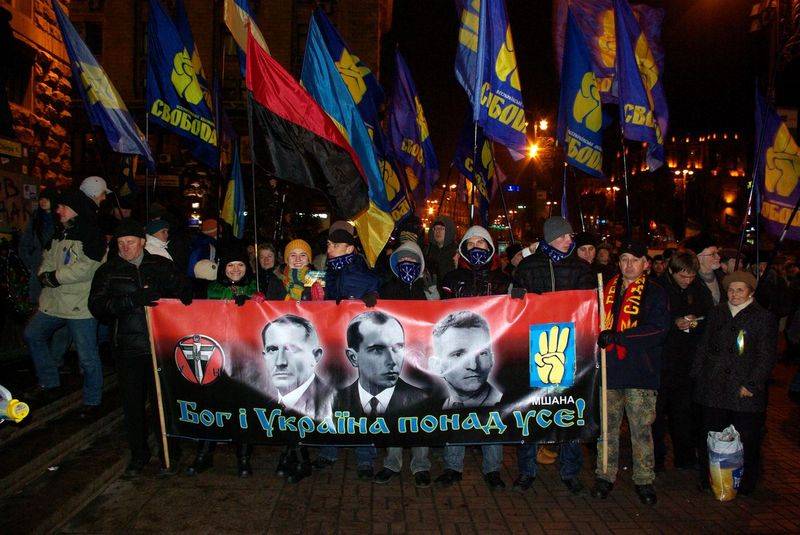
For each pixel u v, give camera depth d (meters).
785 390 9.39
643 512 4.98
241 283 6.00
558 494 5.35
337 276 5.62
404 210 8.89
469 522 4.77
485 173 8.73
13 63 12.09
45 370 6.67
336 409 5.32
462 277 5.78
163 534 4.48
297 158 5.38
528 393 5.24
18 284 7.16
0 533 4.12
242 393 5.34
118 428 6.58
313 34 5.97
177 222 8.61
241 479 5.57
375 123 8.67
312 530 4.59
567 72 7.11
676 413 5.93
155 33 7.05
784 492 5.42
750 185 6.89
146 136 6.96
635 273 5.28
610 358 5.18
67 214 6.26
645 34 8.32
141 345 5.36
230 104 28.08
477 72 6.21
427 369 5.30
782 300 9.69
